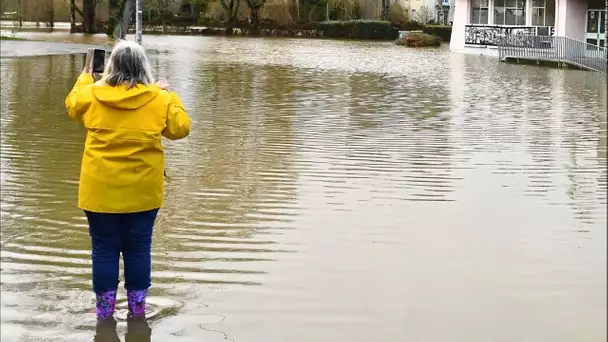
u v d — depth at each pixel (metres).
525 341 4.49
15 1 60.22
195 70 24.20
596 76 25.72
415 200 7.89
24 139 10.96
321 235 6.58
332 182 8.65
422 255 6.07
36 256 5.89
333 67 27.22
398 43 47.41
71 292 5.15
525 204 7.79
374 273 5.63
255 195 7.97
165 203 7.56
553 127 13.40
